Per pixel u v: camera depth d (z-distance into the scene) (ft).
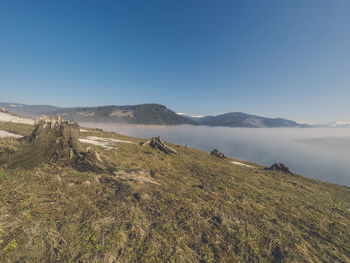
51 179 14.79
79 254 8.02
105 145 38.81
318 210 19.04
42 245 8.04
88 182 15.28
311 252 11.00
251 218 14.16
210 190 19.49
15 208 9.88
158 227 10.98
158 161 32.19
